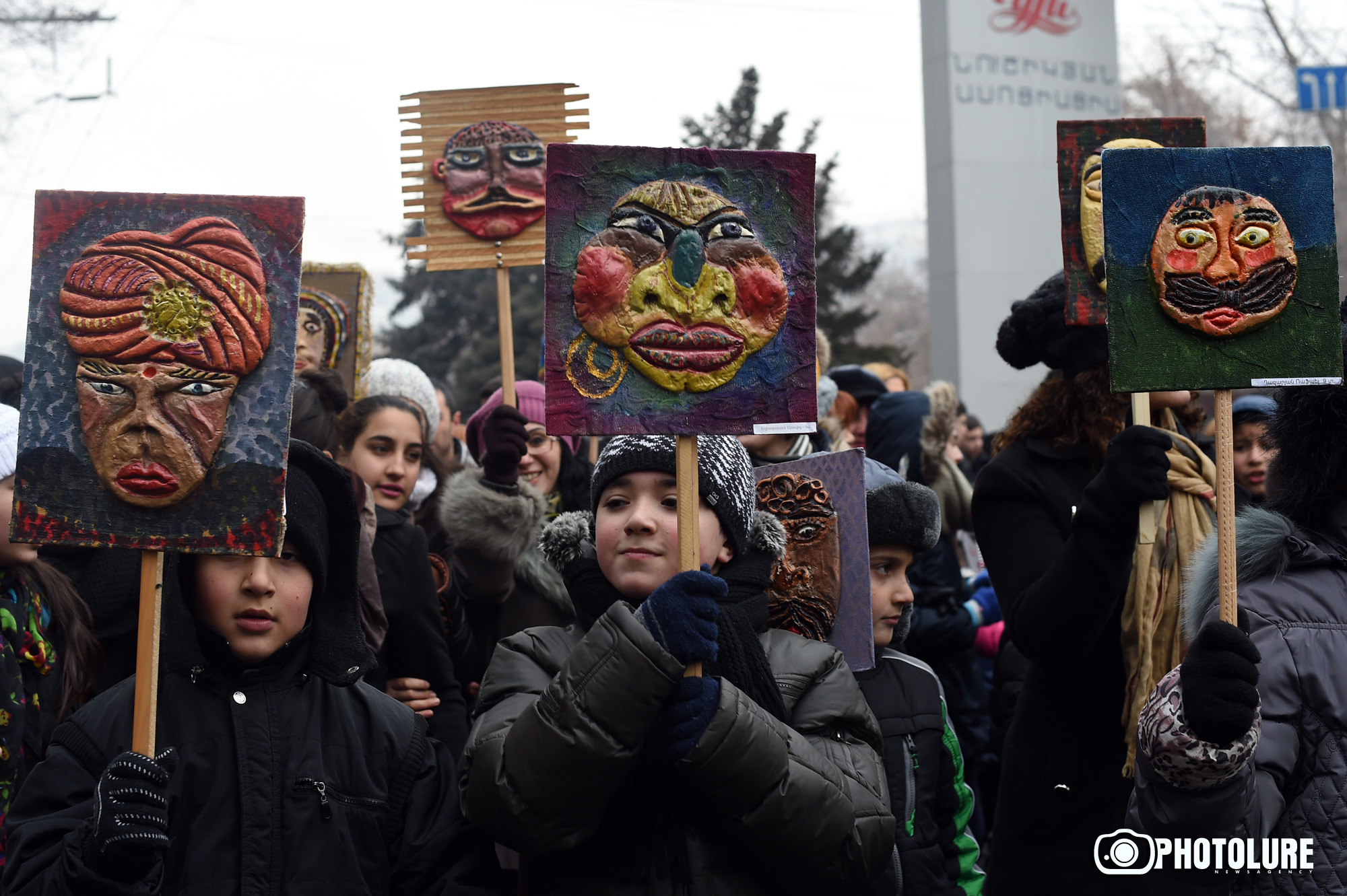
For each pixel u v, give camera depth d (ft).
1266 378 7.12
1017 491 9.57
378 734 7.78
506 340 12.84
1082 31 59.21
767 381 7.15
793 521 8.77
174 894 6.98
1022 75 58.13
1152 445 8.22
